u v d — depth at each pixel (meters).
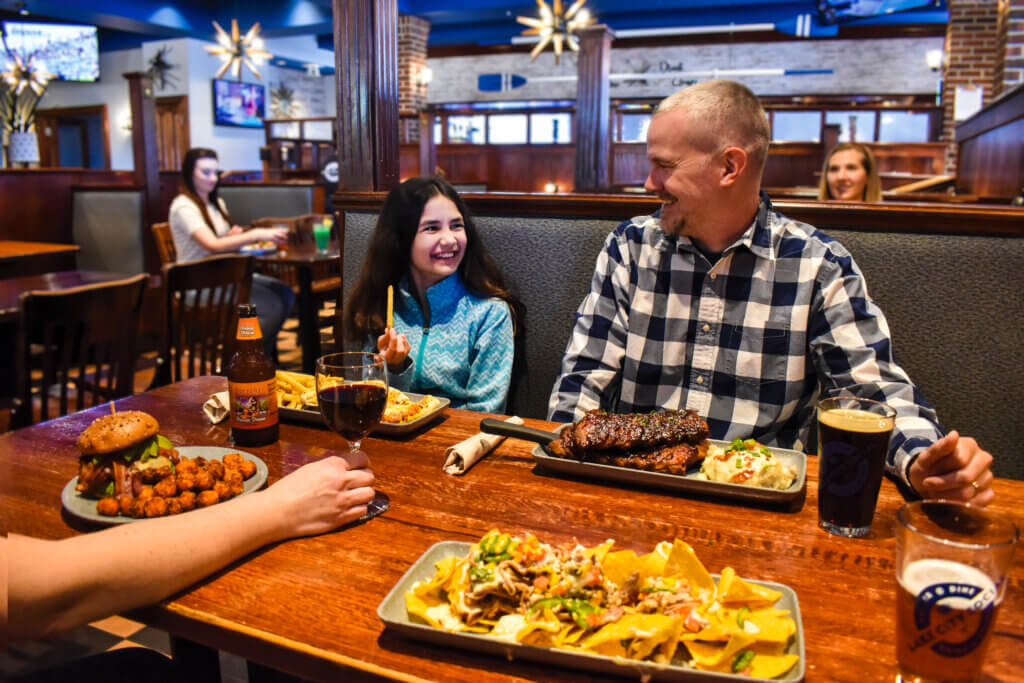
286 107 15.98
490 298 1.97
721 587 0.77
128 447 1.04
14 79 8.72
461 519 1.02
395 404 1.44
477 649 0.73
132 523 0.84
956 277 1.68
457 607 0.76
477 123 14.58
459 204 1.93
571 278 2.00
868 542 0.98
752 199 1.57
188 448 1.20
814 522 1.04
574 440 1.18
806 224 1.65
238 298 2.87
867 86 13.27
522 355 2.08
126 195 6.16
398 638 0.76
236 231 4.43
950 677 0.66
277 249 4.37
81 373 2.11
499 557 0.78
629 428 1.18
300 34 12.28
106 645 1.93
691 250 1.64
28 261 4.54
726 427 1.65
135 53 14.05
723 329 1.64
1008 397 1.68
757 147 1.53
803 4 11.56
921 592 0.66
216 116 13.98
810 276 1.57
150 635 1.99
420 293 1.98
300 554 0.92
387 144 2.48
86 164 15.98
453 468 1.18
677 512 1.06
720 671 0.69
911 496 1.12
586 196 1.96
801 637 0.71
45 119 15.34
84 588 0.75
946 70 9.09
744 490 1.08
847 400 1.03
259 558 0.91
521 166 11.62
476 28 13.38
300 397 1.46
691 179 1.53
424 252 1.88
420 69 11.46
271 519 0.92
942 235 1.69
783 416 1.62
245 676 1.78
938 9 10.99
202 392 1.61
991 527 0.70
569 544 0.95
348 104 2.43
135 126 6.13
